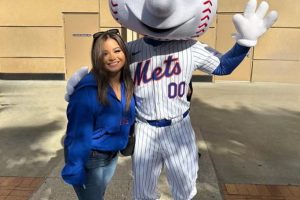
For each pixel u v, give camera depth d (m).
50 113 7.04
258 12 2.35
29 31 10.70
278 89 9.61
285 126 6.21
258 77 10.69
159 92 2.54
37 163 4.62
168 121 2.60
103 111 2.37
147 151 2.66
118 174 4.16
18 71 10.95
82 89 2.34
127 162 4.47
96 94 2.34
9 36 10.75
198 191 3.81
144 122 2.65
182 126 2.65
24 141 5.45
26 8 10.55
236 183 4.06
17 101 8.11
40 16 10.59
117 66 2.35
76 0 10.45
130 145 2.65
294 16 10.23
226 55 2.51
